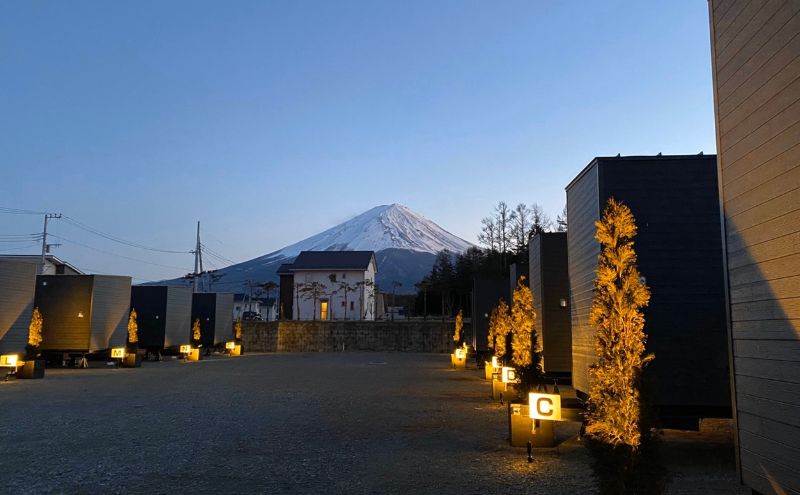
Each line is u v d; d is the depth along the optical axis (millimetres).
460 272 72188
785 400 5074
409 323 50500
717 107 6309
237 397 16297
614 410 5711
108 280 28281
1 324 22234
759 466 5516
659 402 8914
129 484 7211
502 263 63938
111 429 11047
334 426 11516
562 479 7461
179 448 9344
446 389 18734
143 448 9328
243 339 50812
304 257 71375
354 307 67438
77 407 14047
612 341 6090
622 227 6473
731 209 6031
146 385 19594
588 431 5867
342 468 8070
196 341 40219
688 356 8992
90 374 24156
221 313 44000
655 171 9477
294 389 18578
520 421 9539
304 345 50906
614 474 5598
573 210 11898
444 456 8836
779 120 5105
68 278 27469
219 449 9289
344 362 34281
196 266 57688
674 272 9188
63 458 8609
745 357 5785
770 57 5234
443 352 49531
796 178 4855
